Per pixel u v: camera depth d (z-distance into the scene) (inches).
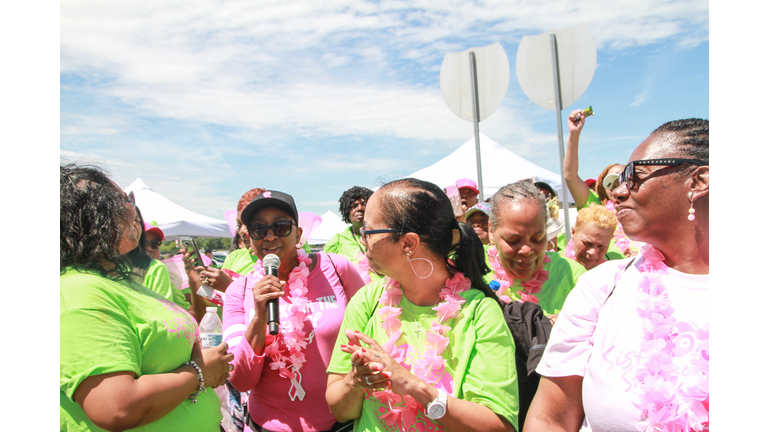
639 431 41.1
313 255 99.7
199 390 66.1
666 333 41.7
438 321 60.2
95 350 52.7
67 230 57.2
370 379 55.4
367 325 66.2
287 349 84.7
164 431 59.7
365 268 160.6
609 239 113.0
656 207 43.0
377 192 62.5
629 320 44.8
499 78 153.1
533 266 98.7
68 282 55.8
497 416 54.9
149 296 64.9
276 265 90.3
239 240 178.9
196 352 69.9
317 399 85.0
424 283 62.3
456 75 159.9
